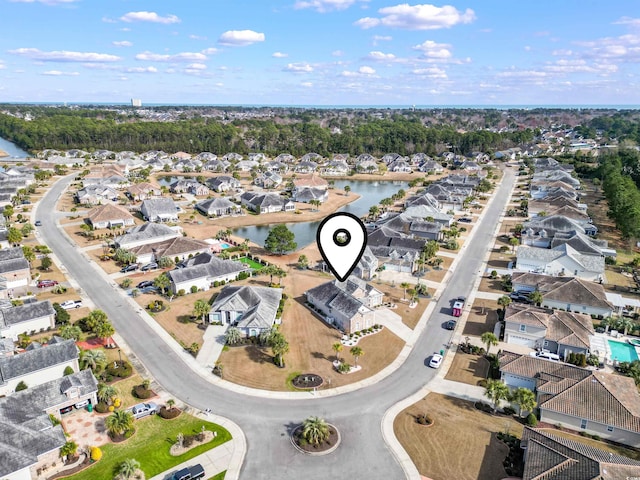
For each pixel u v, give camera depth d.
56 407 56.84
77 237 132.38
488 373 69.19
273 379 66.81
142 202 169.88
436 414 59.66
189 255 115.31
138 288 97.81
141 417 58.41
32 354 62.88
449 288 101.25
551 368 64.56
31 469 48.22
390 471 50.16
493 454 52.72
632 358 73.38
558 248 115.56
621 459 47.12
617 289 99.75
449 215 152.62
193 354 72.94
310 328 81.88
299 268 112.56
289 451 52.97
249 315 79.50
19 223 144.00
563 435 56.22
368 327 82.38
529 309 79.88
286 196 193.12
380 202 176.25
